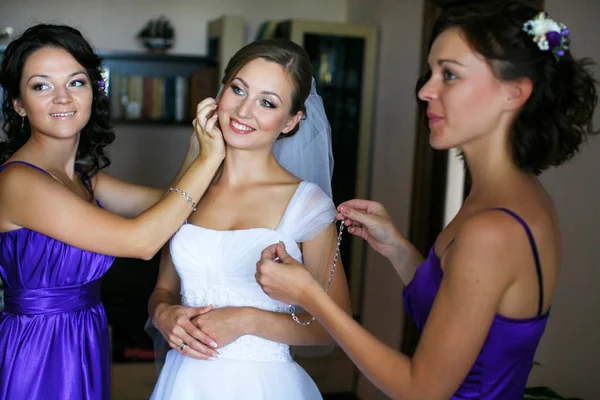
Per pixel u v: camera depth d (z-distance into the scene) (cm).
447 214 383
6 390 183
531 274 119
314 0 491
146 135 483
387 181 411
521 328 122
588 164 261
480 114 122
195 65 480
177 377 176
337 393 379
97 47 472
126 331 398
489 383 126
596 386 269
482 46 118
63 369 185
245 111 171
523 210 120
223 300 176
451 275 118
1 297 345
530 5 123
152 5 476
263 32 444
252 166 182
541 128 123
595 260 265
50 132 182
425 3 362
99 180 216
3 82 185
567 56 122
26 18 460
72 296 188
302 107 180
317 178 197
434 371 119
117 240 174
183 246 178
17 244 181
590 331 269
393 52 405
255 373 172
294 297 136
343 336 129
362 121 423
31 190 175
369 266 423
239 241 174
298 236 176
